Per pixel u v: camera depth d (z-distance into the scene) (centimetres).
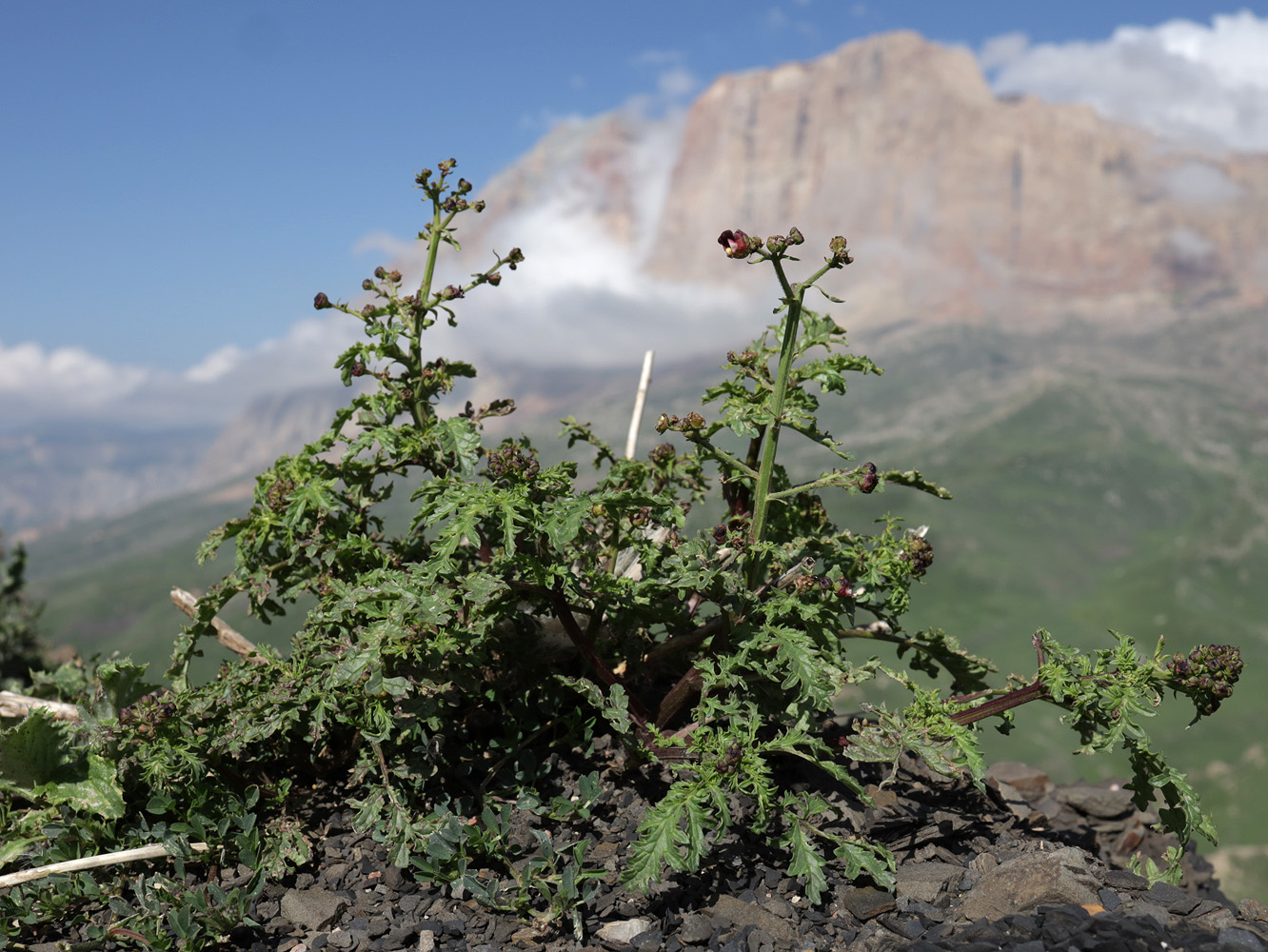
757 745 325
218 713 327
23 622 896
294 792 346
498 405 403
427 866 297
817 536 380
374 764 323
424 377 390
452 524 299
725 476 374
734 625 326
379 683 294
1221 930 258
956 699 377
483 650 349
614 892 299
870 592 357
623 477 400
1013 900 291
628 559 385
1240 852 6919
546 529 296
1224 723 9238
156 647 12862
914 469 322
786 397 348
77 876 304
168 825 312
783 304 314
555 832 325
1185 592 13938
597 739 373
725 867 313
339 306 389
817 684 289
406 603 300
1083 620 13188
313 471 393
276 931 288
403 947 280
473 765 355
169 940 277
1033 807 454
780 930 284
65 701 454
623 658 379
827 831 328
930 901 299
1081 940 258
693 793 275
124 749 325
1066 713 317
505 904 293
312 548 376
